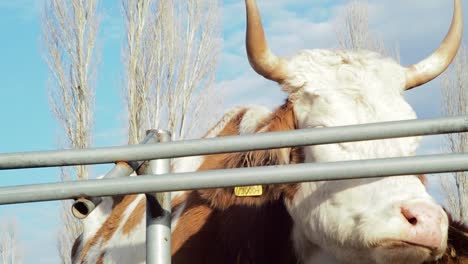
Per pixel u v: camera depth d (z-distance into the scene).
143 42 17.84
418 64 4.37
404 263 3.40
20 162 2.76
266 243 4.33
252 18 4.03
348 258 3.75
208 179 2.59
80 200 2.66
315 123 3.91
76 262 5.45
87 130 18.59
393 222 3.33
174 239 4.68
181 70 17.81
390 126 2.55
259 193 3.90
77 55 18.75
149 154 2.70
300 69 4.11
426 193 3.49
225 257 4.44
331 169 2.52
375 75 4.01
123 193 2.64
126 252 4.92
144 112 17.58
